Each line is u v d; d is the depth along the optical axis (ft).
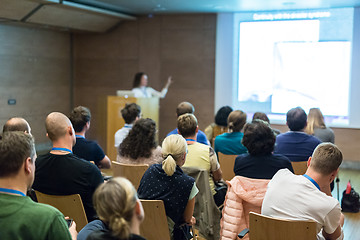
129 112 15.23
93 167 8.61
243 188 9.09
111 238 4.43
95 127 25.88
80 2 24.70
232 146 13.37
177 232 8.39
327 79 25.16
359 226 15.08
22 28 26.89
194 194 8.34
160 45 29.30
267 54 26.53
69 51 31.04
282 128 26.35
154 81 29.66
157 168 8.54
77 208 8.47
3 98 25.88
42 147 19.52
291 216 7.48
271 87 26.58
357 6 23.97
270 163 9.34
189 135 11.63
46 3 22.21
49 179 8.45
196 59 28.48
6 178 5.25
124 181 4.50
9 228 5.00
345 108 24.89
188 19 28.43
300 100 25.90
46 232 5.10
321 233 8.04
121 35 30.14
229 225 9.05
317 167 7.69
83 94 31.48
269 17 26.23
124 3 24.73
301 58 25.67
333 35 24.84
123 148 11.19
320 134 15.40
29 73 27.68
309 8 25.09
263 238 7.66
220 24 27.50
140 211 4.56
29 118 26.16
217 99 27.94
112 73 30.63
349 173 23.58
